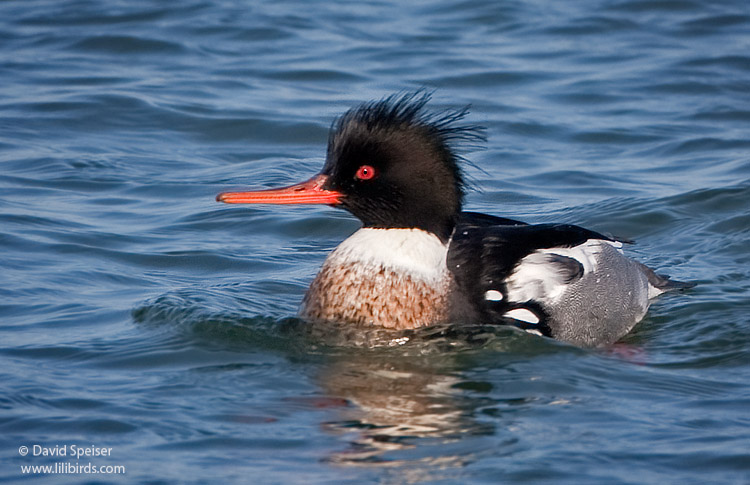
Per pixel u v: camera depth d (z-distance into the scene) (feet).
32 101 71.10
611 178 61.72
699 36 85.76
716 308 45.27
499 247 41.98
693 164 63.31
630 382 37.32
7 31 84.02
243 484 29.96
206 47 83.15
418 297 40.50
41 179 59.41
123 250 50.98
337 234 55.11
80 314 43.21
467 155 65.05
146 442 32.40
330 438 32.76
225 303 44.16
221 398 35.53
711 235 53.67
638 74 78.48
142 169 62.03
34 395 35.35
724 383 37.27
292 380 37.11
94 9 88.84
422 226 40.98
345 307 41.04
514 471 30.68
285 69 78.59
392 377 37.47
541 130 69.05
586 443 32.40
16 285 45.91
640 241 53.83
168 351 39.50
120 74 76.89
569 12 91.45
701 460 31.27
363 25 88.99
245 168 62.75
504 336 40.16
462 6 93.20
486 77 77.61
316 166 63.57
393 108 40.78
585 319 42.19
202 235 53.67
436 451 32.01
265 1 93.50
